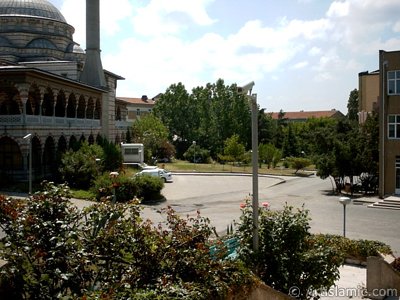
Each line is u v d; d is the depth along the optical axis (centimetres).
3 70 3534
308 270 1091
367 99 4897
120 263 792
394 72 3538
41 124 3834
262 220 1125
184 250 821
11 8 6019
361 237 2369
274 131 9519
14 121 3594
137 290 703
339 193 4056
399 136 3538
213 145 9075
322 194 4062
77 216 827
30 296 671
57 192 830
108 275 759
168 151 7588
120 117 7669
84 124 4834
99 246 794
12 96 4550
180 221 927
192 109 9431
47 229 755
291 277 1072
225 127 9094
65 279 679
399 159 3547
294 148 8731
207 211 3086
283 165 7288
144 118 7812
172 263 802
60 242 731
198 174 5922
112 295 669
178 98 9388
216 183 4897
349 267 1783
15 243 725
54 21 6156
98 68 5628
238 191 4219
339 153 3909
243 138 9131
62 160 3644
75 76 5466
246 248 1074
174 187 4447
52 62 5472
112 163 4194
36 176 3759
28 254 732
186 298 692
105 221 843
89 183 3566
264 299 937
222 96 9294
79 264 736
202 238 895
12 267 695
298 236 1097
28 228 750
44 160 4181
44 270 709
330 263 1127
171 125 9331
